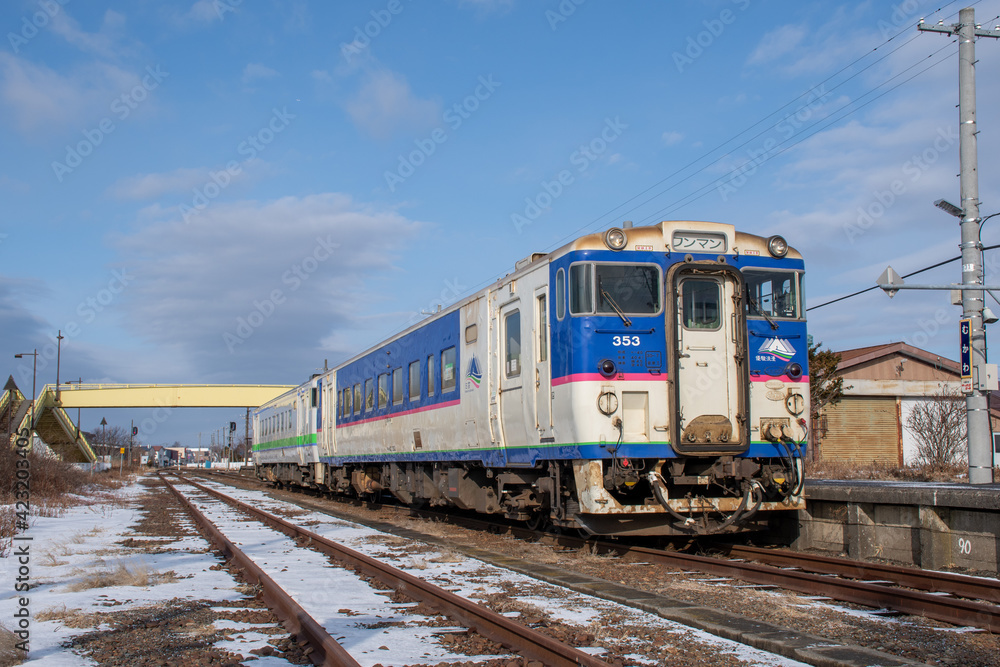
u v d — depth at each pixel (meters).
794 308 10.11
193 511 18.20
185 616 6.61
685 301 9.65
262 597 7.41
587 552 10.29
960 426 25.83
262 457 37.56
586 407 9.23
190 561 10.35
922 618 6.21
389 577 8.19
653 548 10.71
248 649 5.52
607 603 6.98
